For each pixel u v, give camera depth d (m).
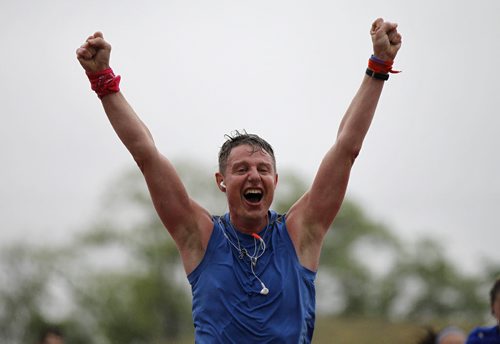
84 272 102.94
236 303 17.27
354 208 150.88
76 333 99.44
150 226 126.56
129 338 109.25
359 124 18.11
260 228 18.11
